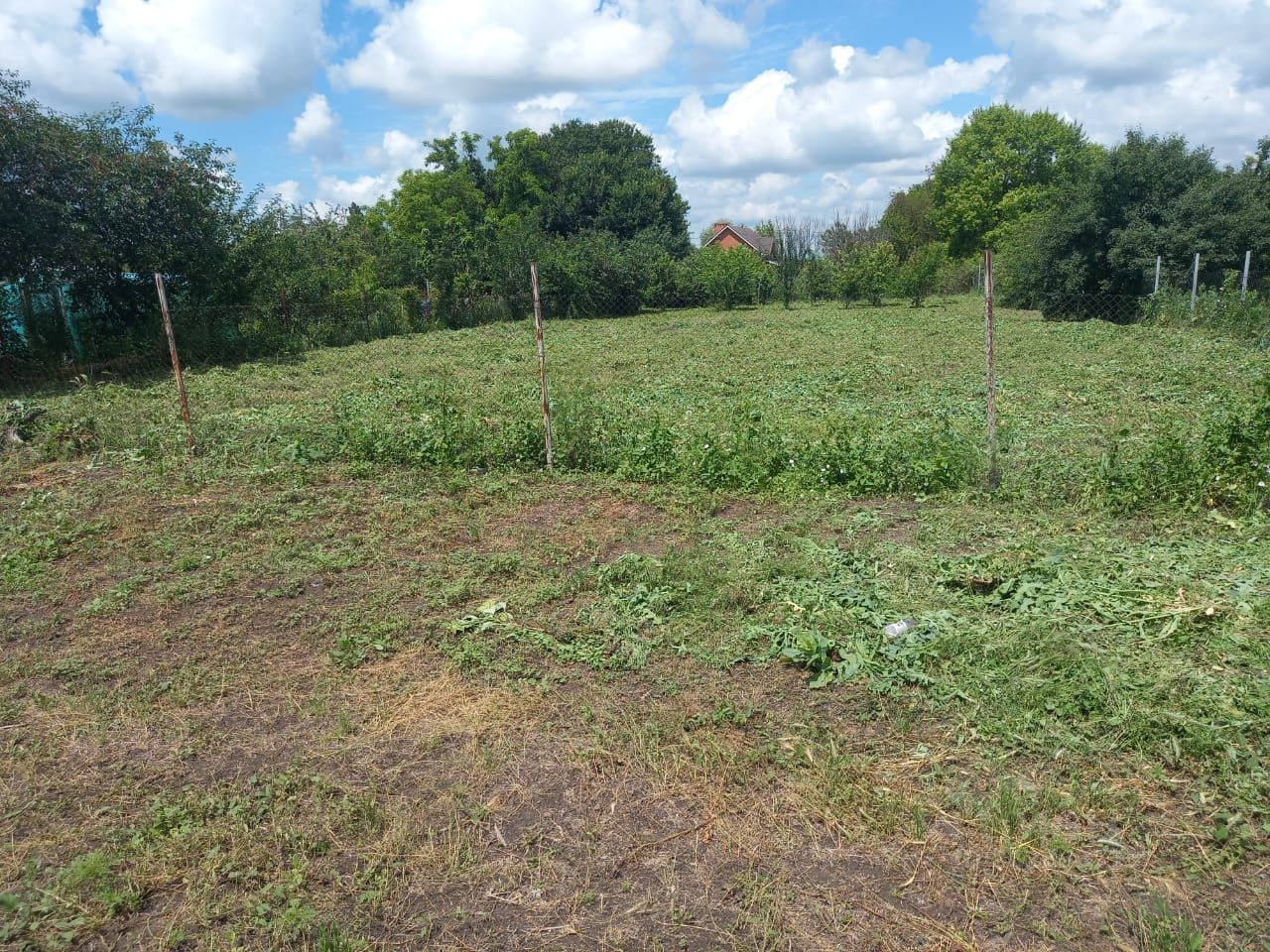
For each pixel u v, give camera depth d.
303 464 8.79
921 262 33.53
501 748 3.90
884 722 4.03
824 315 29.06
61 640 5.05
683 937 2.84
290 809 3.48
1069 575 5.29
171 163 17.95
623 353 18.73
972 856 3.16
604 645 4.82
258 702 4.34
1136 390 12.31
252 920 2.93
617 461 8.48
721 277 36.03
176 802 3.54
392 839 3.30
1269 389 7.04
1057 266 23.64
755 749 3.82
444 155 43.66
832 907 2.94
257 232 20.33
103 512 7.43
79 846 3.31
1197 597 4.85
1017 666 4.30
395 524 7.00
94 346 17.22
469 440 8.98
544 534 6.75
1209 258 21.27
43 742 4.00
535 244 31.55
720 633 4.92
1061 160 52.91
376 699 4.34
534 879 3.12
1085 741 3.75
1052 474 7.67
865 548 6.16
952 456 7.68
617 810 3.48
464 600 5.52
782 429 9.87
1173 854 3.14
